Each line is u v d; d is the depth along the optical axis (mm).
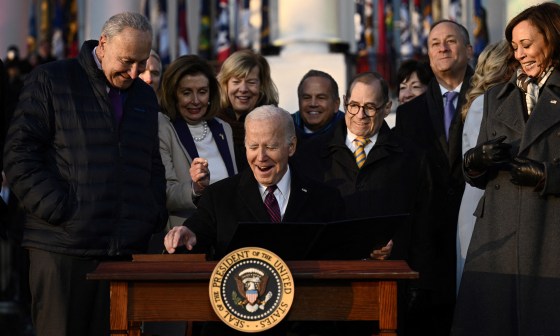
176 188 8258
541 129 7059
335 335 7148
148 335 6160
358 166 8367
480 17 17141
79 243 7195
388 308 5961
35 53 18984
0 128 7926
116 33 7195
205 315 5934
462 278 7410
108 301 7344
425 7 17797
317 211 7094
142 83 7746
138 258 6109
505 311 7168
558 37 6992
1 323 12094
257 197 7047
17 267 13117
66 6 19031
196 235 7020
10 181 7223
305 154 8539
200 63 8734
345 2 17562
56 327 7223
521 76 7316
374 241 6555
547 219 7066
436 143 9055
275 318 5828
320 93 9633
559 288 6980
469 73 9461
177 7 18938
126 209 7348
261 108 6992
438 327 8852
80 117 7324
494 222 7254
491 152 6969
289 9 15609
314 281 5977
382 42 17641
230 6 18141
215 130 8836
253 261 5867
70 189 7250
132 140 7453
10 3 19094
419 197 8430
